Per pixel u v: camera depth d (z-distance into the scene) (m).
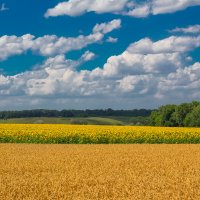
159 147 32.78
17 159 23.27
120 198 12.09
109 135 37.94
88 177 16.44
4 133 36.94
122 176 16.81
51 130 38.09
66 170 18.86
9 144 34.78
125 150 29.72
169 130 41.44
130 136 38.44
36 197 12.16
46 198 12.10
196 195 12.54
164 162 22.33
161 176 16.84
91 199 11.94
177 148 32.00
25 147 31.84
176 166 20.50
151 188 13.80
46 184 14.41
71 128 41.75
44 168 19.48
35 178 15.92
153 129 42.84
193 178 16.14
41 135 36.81
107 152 28.02
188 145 35.44
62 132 37.16
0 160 22.75
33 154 26.34
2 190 13.04
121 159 23.64
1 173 17.83
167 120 93.50
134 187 13.78
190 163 21.94
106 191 13.09
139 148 31.66
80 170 18.78
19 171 18.48
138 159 23.75
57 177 16.33
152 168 19.61
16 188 13.43
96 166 20.33
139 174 17.61
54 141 36.75
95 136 37.47
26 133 36.97
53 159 23.33
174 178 16.17
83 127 43.75
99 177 16.34
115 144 36.03
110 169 19.16
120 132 38.41
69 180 15.51
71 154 26.39
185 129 43.75
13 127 41.69
